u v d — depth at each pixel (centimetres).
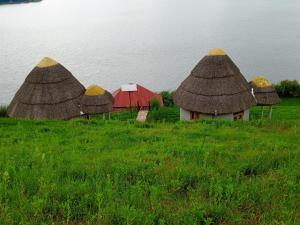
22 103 2752
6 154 952
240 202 609
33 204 561
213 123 1598
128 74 7500
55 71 2825
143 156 926
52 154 955
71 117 2734
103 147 1091
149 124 1551
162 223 528
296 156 887
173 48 9881
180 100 2992
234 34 11738
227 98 2861
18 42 11169
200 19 15500
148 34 12244
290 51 9256
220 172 779
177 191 681
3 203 578
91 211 581
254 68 7881
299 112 3938
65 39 11650
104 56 9150
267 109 4116
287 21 14238
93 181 686
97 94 3114
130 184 698
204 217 564
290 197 625
